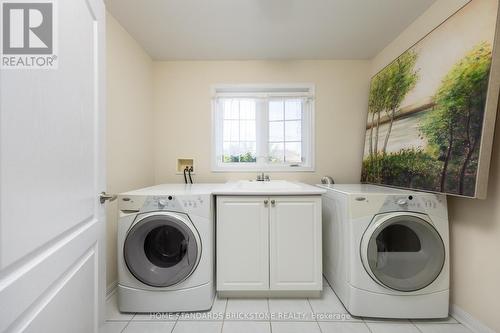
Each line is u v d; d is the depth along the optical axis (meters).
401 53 2.19
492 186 1.38
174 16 1.95
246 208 1.82
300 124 2.82
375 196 1.63
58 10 0.78
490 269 1.39
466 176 1.37
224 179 2.76
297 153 2.83
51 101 0.74
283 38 2.29
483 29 1.33
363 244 1.61
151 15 1.93
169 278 1.64
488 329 1.39
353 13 1.92
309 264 1.82
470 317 1.50
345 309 1.72
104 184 1.17
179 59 2.71
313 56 2.66
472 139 1.35
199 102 2.74
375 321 1.61
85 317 0.98
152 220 1.63
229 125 2.83
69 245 0.84
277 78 2.73
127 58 2.17
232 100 2.82
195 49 2.50
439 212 1.59
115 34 1.98
